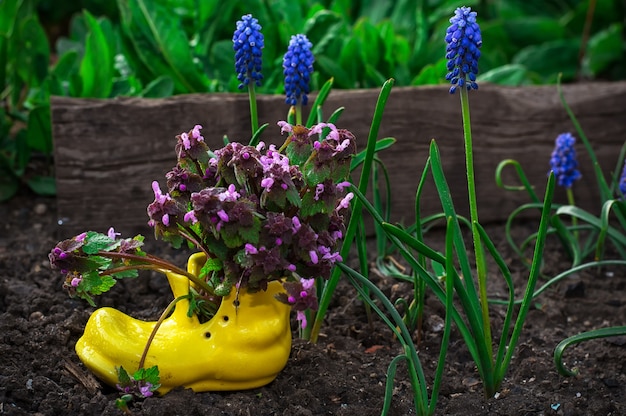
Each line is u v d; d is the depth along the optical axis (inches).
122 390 89.7
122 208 135.9
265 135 136.7
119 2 148.6
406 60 167.6
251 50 100.6
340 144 88.5
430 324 112.9
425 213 145.1
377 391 97.1
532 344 111.7
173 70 146.9
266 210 89.3
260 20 155.8
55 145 133.0
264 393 94.5
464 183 146.4
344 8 191.0
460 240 95.0
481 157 146.6
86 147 133.6
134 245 90.8
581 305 123.9
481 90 145.1
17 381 92.9
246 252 85.0
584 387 100.3
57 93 147.4
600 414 95.4
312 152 88.4
